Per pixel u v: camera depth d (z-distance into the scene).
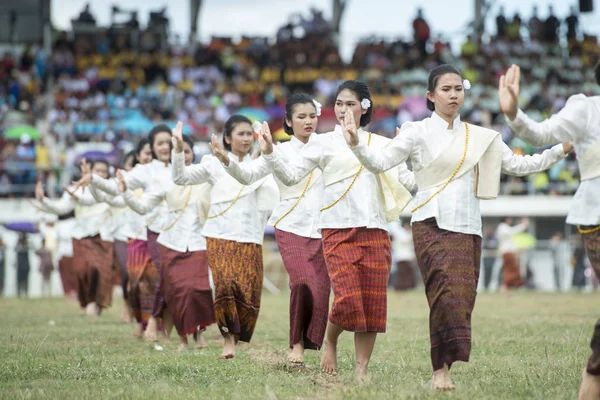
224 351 12.97
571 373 10.63
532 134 8.43
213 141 11.39
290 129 12.98
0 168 40.38
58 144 42.78
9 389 10.07
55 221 34.62
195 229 14.77
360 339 10.75
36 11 50.25
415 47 51.81
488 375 10.95
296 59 50.94
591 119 8.53
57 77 47.75
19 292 35.38
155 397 9.25
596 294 33.66
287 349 14.29
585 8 47.56
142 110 45.75
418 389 9.47
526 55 52.12
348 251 10.73
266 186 13.56
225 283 13.11
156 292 15.72
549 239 44.09
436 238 9.84
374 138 11.32
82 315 22.55
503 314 21.62
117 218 20.61
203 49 50.50
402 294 33.66
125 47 49.84
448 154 9.96
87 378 10.98
